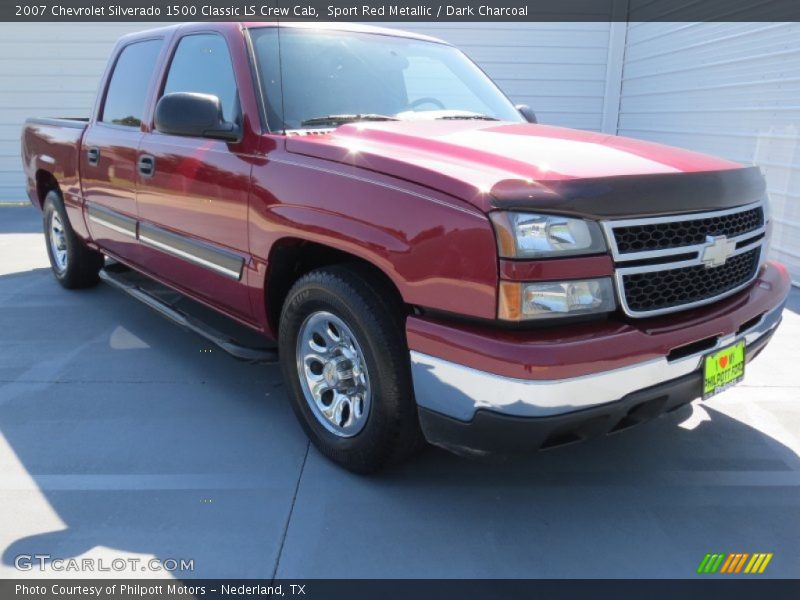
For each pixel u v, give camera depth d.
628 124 9.61
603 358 1.99
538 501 2.55
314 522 2.40
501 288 1.96
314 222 2.49
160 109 2.95
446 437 2.22
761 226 2.65
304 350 2.79
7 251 6.96
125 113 4.03
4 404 3.33
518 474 2.74
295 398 2.87
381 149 2.45
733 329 2.36
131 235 3.95
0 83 9.95
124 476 2.69
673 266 2.18
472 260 2.00
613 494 2.61
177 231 3.43
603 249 2.04
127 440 2.98
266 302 2.91
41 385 3.55
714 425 3.19
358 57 3.35
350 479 2.68
